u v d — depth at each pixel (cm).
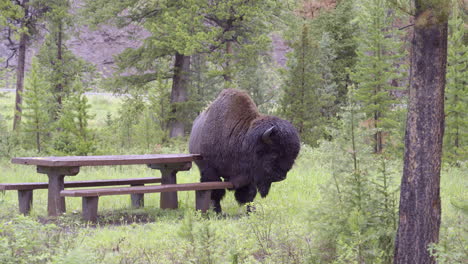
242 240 681
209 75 3003
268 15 3084
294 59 2497
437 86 535
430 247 514
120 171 1775
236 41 3166
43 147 2394
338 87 3094
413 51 548
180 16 2841
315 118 2416
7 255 514
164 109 3095
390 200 626
